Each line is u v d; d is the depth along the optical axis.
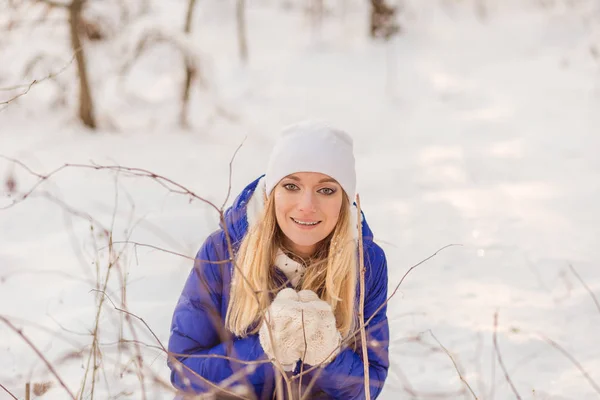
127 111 9.09
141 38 8.42
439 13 15.43
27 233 4.30
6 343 2.86
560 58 12.17
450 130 8.62
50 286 3.42
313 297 1.87
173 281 3.41
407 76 12.37
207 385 1.91
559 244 4.34
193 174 6.11
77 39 7.68
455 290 3.68
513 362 2.88
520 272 3.92
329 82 12.39
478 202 5.36
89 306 3.14
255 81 12.33
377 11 14.45
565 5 14.59
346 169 1.88
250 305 1.91
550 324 3.25
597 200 5.26
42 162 6.07
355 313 2.03
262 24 15.54
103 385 2.42
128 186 5.27
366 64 13.29
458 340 3.08
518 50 13.27
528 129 8.10
